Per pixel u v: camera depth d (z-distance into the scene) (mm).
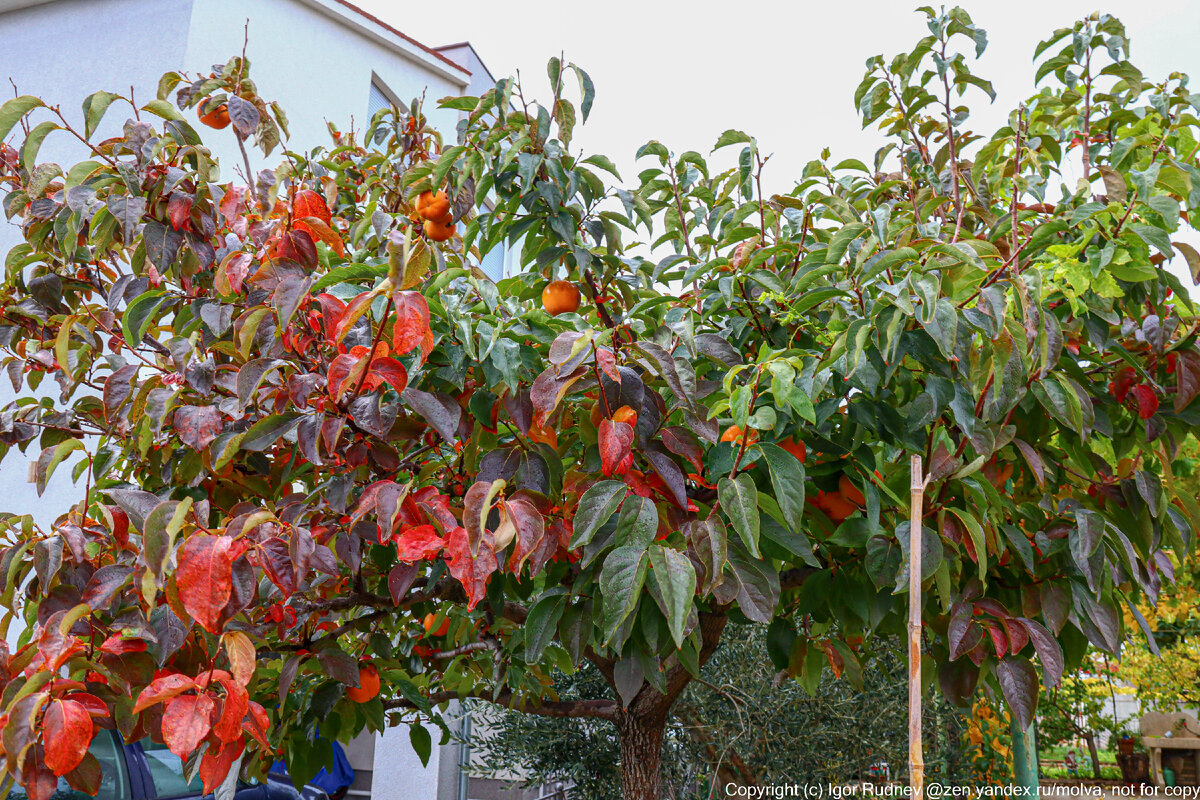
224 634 1281
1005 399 1438
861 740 3660
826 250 1714
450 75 7152
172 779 3205
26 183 2223
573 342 1360
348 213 2514
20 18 5785
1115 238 1510
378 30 6535
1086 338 1834
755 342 1822
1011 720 4457
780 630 1971
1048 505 1656
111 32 5547
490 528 1419
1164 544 1832
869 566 1571
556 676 4098
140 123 1849
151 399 1631
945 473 1527
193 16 5379
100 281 2258
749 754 3570
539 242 1934
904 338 1513
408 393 1469
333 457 1645
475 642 2312
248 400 1467
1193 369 1660
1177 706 7633
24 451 2098
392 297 1309
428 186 1868
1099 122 1979
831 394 1605
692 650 1622
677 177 2109
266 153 2229
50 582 1466
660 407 1473
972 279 1488
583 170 1834
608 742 4043
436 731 6297
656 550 1290
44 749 1278
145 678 1418
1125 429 1870
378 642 2039
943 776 4312
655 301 1651
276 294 1469
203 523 1322
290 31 6000
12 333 2168
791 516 1350
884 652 3871
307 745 2072
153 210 1829
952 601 1552
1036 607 1658
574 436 1744
